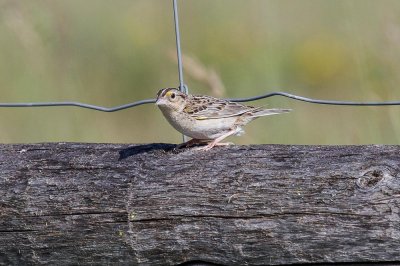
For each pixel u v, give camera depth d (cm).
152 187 852
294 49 2062
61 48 1812
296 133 1541
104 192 861
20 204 877
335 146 851
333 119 1666
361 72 1562
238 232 823
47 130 1677
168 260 848
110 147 919
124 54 2078
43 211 871
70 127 1686
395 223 780
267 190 821
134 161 884
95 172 880
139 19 2169
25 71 1762
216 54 2034
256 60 1928
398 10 1656
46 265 879
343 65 2019
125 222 850
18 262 886
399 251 780
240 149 870
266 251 817
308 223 803
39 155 916
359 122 1593
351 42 2061
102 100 1942
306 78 2027
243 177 834
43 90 1748
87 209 861
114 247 857
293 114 1555
